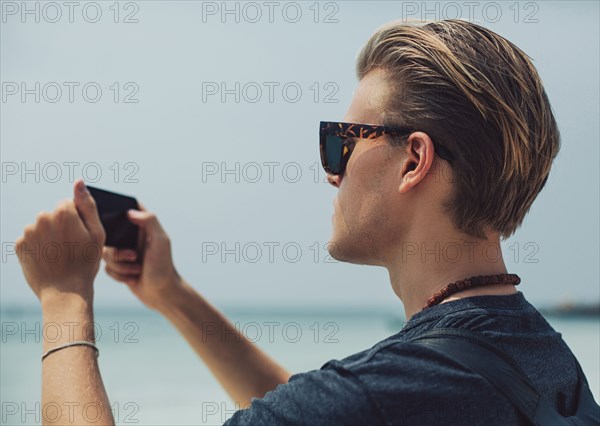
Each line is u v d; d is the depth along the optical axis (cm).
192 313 185
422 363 108
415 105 125
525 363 112
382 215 129
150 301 186
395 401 105
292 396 110
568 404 119
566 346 127
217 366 185
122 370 1262
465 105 121
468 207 122
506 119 120
